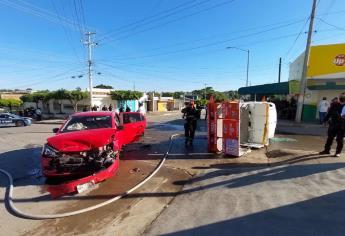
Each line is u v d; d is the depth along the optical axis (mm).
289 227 4059
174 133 15477
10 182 6805
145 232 4180
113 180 6766
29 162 9266
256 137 10273
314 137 12805
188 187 6105
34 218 4824
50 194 5973
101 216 4824
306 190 5434
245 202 5039
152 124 22594
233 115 8609
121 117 10555
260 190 5586
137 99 47969
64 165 6199
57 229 4414
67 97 38969
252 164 7684
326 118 8438
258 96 28609
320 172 6531
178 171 7426
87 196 5758
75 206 5285
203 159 8609
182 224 4344
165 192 5879
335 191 5309
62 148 6305
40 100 46031
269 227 4090
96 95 42125
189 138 11164
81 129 7684
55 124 27469
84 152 6320
